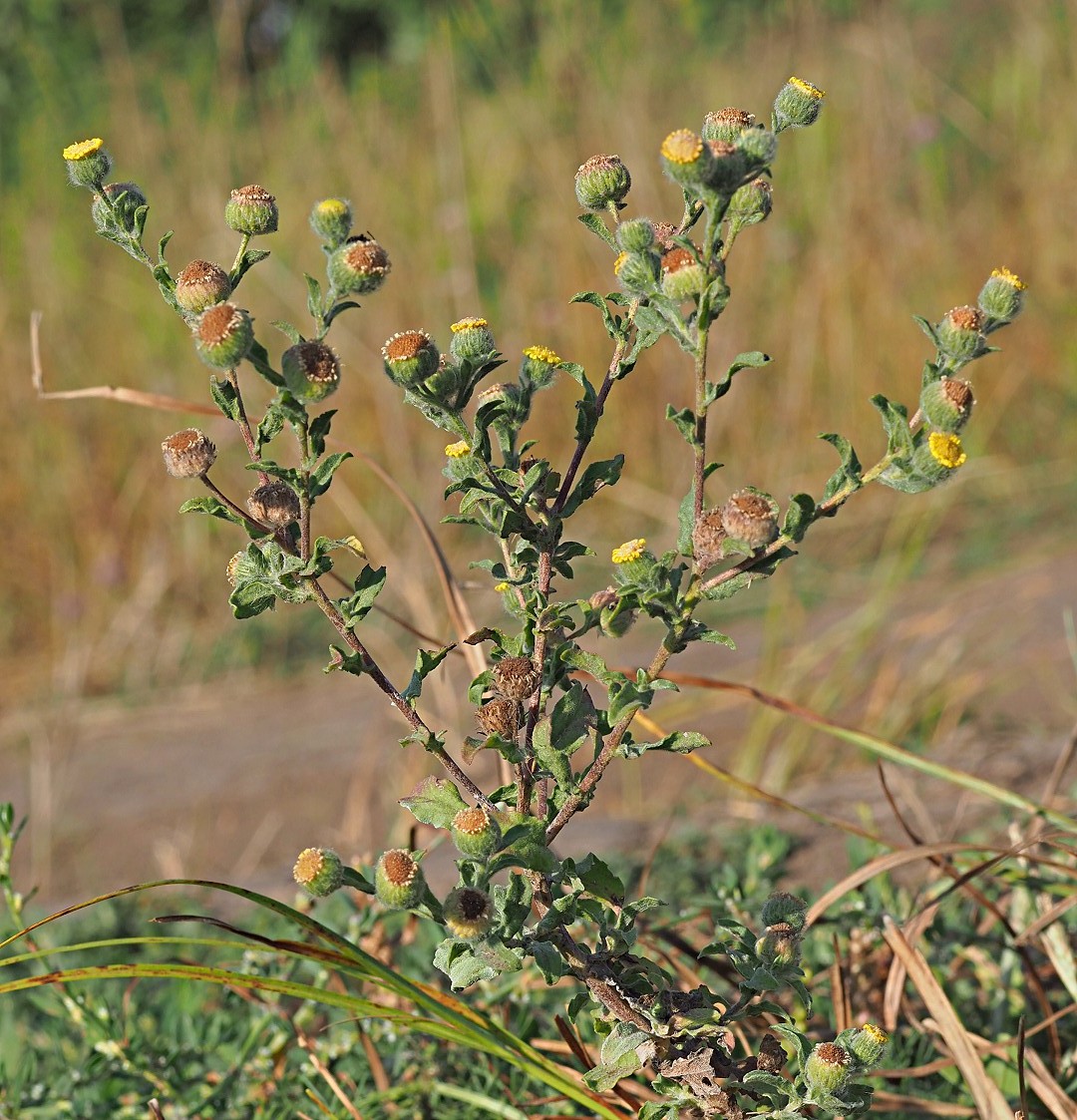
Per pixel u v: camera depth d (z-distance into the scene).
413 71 8.25
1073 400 5.88
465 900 1.32
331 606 1.41
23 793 4.12
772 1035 1.64
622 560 1.35
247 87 7.16
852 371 5.70
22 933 1.57
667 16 7.17
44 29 8.45
